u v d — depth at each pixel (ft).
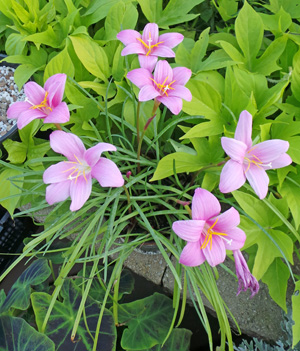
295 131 1.47
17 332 1.40
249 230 1.45
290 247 1.43
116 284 1.46
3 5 1.85
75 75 1.82
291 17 1.93
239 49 1.82
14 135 1.80
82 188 1.07
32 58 1.87
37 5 1.89
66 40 1.71
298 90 1.63
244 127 1.07
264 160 1.11
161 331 1.57
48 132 2.05
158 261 1.87
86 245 1.49
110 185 1.02
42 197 1.71
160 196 1.48
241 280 1.23
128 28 1.76
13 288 1.62
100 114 1.72
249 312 1.74
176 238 1.50
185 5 1.87
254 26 1.66
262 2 2.20
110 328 1.50
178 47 1.71
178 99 1.17
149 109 1.63
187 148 1.52
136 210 1.48
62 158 1.44
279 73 1.84
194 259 1.08
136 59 1.72
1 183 1.72
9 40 1.89
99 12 1.86
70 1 1.77
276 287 1.50
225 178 1.07
